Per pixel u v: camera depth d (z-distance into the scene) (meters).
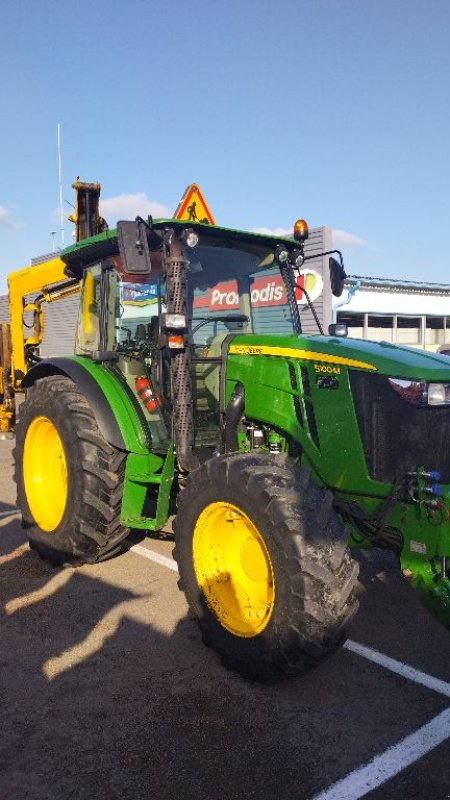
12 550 4.62
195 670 2.97
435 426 2.97
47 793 2.17
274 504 2.72
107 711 2.63
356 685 2.86
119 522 4.04
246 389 3.55
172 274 3.54
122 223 3.27
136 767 2.29
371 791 2.18
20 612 3.56
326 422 3.19
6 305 21.09
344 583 2.67
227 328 4.02
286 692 2.79
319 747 2.41
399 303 18.23
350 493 3.16
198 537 3.12
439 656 3.13
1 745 2.42
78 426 4.03
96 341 4.62
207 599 3.04
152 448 3.83
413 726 2.55
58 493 4.45
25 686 2.82
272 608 2.71
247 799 2.14
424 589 2.76
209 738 2.46
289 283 4.31
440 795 2.16
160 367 3.86
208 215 6.23
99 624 3.42
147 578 4.06
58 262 7.01
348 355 3.15
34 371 4.88
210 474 3.05
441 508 2.69
